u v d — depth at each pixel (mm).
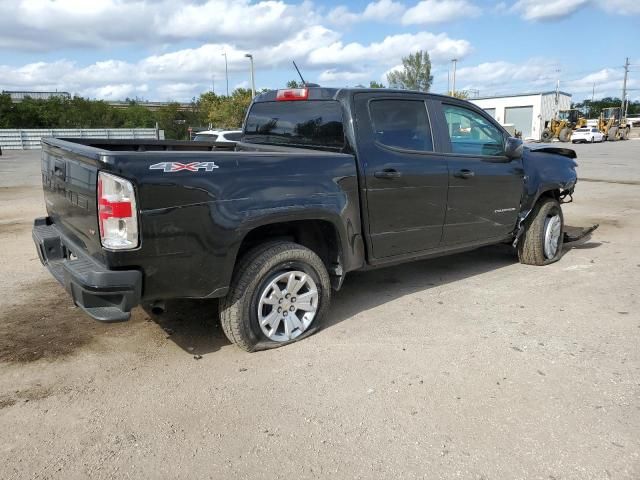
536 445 2828
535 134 61125
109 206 3096
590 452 2768
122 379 3539
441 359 3807
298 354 3891
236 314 3732
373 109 4461
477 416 3098
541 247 6152
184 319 4559
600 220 9164
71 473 2619
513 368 3668
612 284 5484
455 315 4652
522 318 4570
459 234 5184
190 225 3344
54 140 4184
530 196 5867
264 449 2809
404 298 5109
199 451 2793
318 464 2689
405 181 4547
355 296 5176
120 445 2840
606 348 3969
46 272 5891
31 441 2869
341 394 3342
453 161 4957
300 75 5000
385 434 2932
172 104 60156
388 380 3514
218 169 3453
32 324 4426
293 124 4816
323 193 3961
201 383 3484
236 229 3525
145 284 3281
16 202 11477
